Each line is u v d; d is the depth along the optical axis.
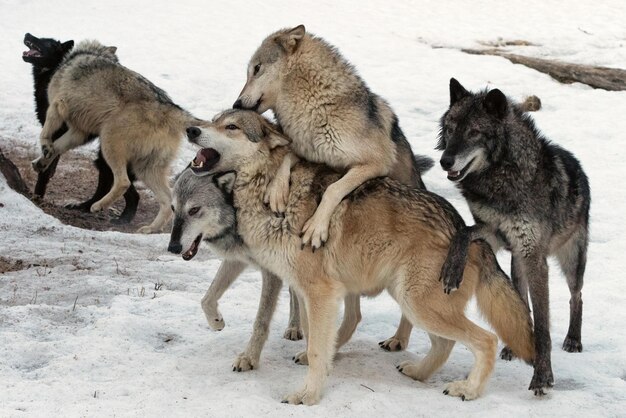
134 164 10.47
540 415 5.07
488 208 5.94
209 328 6.63
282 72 6.51
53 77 10.77
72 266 8.07
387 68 17.94
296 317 6.54
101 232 9.78
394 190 5.58
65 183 12.14
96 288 7.42
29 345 5.82
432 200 5.57
